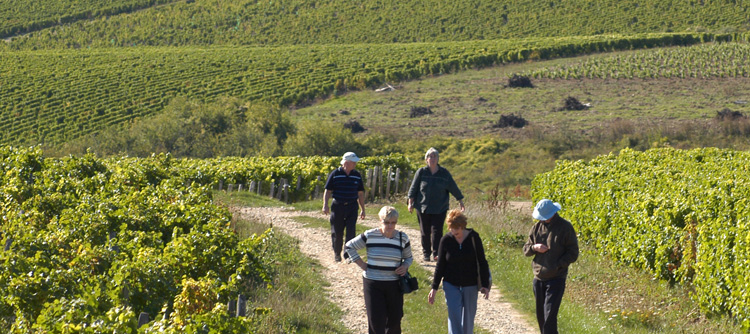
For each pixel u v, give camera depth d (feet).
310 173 76.13
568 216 55.67
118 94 252.42
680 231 36.96
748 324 29.25
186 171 72.02
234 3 437.58
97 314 21.18
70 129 214.90
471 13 394.11
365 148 167.12
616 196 45.42
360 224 54.44
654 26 351.87
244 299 23.67
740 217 31.83
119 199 41.01
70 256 27.71
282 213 59.00
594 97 205.26
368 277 24.79
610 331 29.45
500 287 37.19
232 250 31.40
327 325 28.58
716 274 32.27
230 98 201.77
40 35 407.44
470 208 59.47
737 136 150.71
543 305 26.63
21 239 27.89
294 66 290.15
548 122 176.76
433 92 231.50
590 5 385.50
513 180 134.21
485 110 198.39
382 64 282.15
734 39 293.64
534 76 242.17
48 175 52.70
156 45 390.83
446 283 25.82
